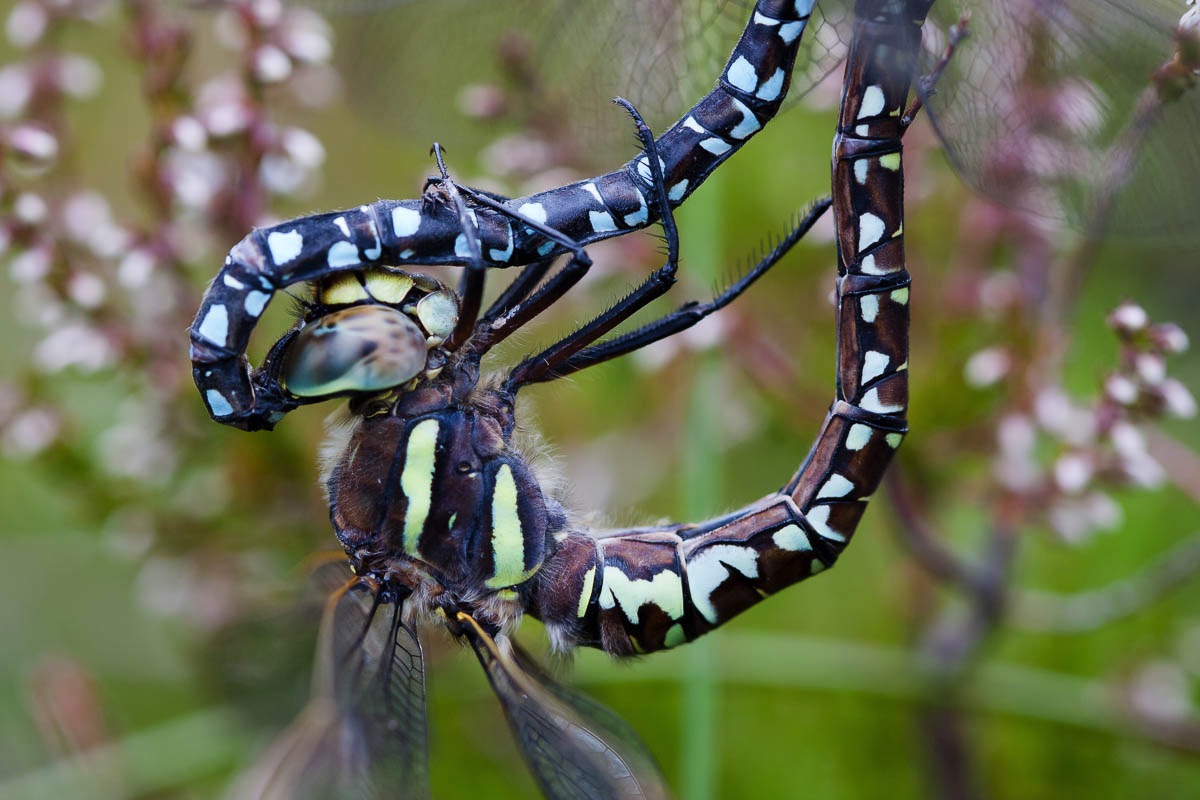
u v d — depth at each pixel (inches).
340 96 9.9
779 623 10.8
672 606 9.2
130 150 10.7
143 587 10.6
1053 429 9.7
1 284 11.7
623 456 10.8
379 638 9.0
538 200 8.8
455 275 10.0
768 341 10.1
